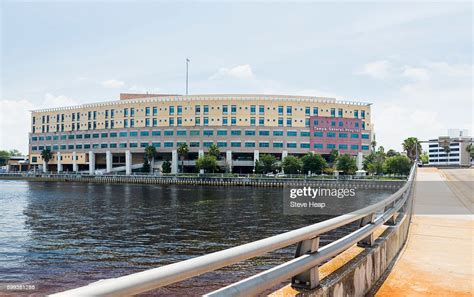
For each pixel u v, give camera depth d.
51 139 144.00
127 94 142.50
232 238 27.30
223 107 120.06
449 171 76.50
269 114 119.00
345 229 29.00
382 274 6.89
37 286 16.42
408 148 123.88
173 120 123.12
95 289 1.84
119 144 128.75
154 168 126.62
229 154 118.50
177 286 15.35
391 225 9.23
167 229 31.34
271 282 3.19
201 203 56.16
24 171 158.62
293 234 3.60
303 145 119.38
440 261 8.20
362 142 124.88
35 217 39.47
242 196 71.56
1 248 23.83
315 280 4.05
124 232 29.81
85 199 62.94
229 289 2.77
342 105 123.31
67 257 21.55
